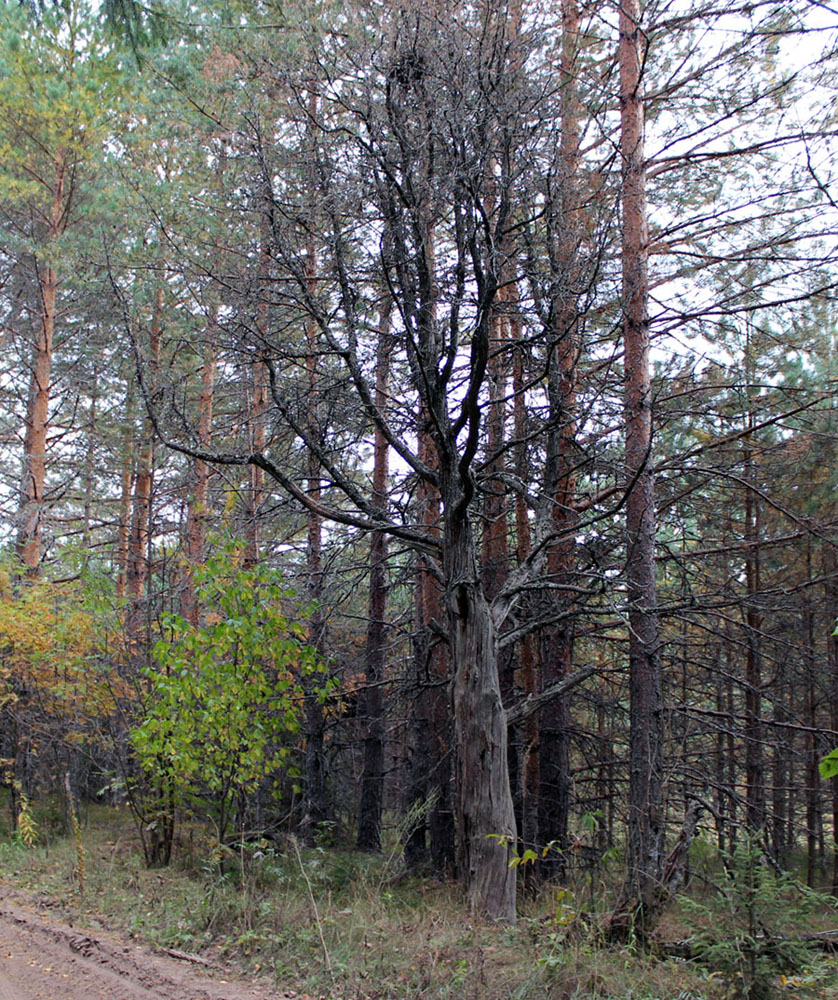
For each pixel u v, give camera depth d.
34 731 12.67
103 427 18.20
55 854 10.58
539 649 14.77
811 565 16.11
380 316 13.05
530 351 11.45
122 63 14.32
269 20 12.37
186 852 10.85
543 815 12.77
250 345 10.59
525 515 13.42
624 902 6.96
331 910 7.42
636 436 10.59
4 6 15.57
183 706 9.59
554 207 9.90
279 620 9.80
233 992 5.35
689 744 16.36
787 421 12.95
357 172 9.87
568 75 10.73
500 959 5.93
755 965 5.26
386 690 15.97
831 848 17.52
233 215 11.82
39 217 16.83
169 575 14.82
